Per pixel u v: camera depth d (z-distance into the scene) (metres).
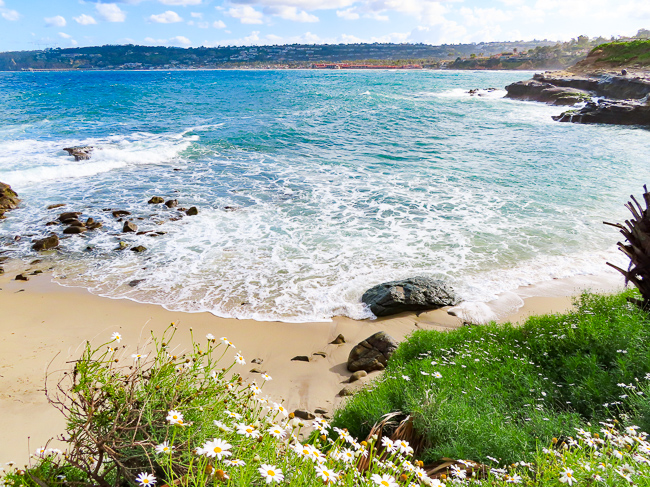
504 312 9.48
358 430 4.66
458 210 16.02
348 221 14.85
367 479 2.27
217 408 2.58
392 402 4.88
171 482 1.97
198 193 17.73
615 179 20.17
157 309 9.42
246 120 39.28
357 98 63.91
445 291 10.10
